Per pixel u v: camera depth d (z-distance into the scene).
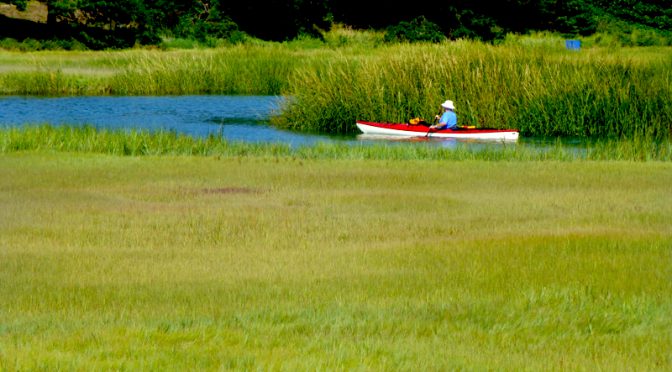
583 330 28.33
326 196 57.12
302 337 26.59
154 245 41.69
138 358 24.09
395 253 39.78
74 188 59.59
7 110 132.00
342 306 30.42
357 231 45.53
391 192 59.16
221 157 78.38
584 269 36.69
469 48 117.31
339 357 24.36
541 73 110.81
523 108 106.88
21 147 81.06
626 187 62.78
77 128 90.25
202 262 37.81
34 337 26.16
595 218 50.00
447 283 34.09
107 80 165.75
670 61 133.62
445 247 41.19
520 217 50.22
